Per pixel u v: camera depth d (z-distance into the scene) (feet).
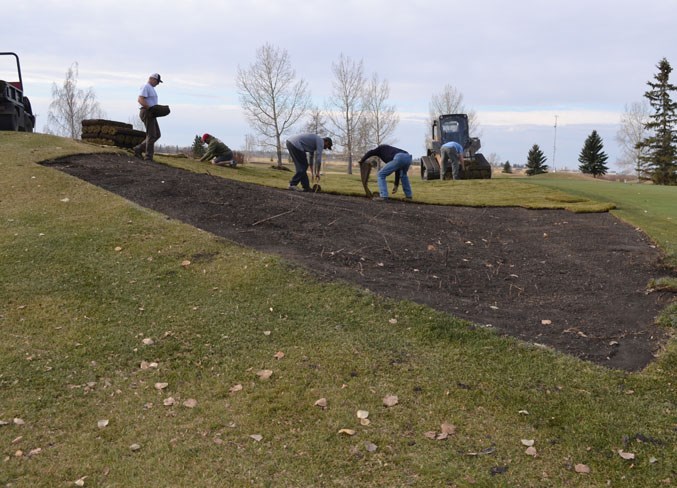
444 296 20.99
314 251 24.38
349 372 15.55
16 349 16.14
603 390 14.84
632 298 21.36
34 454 11.98
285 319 18.43
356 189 44.16
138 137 47.47
